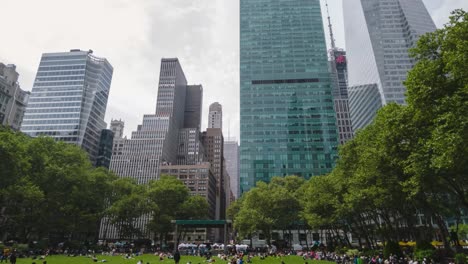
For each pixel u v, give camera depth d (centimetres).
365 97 18362
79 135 18138
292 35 16825
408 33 17438
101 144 19825
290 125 14588
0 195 4844
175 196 8606
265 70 15962
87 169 7325
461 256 3169
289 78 15662
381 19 18088
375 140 3553
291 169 13688
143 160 19450
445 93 2389
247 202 7938
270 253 5991
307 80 15588
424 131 2656
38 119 18488
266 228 7375
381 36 17562
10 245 5600
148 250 7369
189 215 8850
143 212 8062
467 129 2002
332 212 5441
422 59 2744
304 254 5606
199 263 3988
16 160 4316
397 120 2839
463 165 2423
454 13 2456
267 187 8781
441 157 2158
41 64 19825
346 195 4519
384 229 4762
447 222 10062
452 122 2111
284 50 16412
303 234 11256
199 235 15100
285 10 17525
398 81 16262
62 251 5716
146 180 18800
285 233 10612
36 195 4834
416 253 3778
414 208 4119
